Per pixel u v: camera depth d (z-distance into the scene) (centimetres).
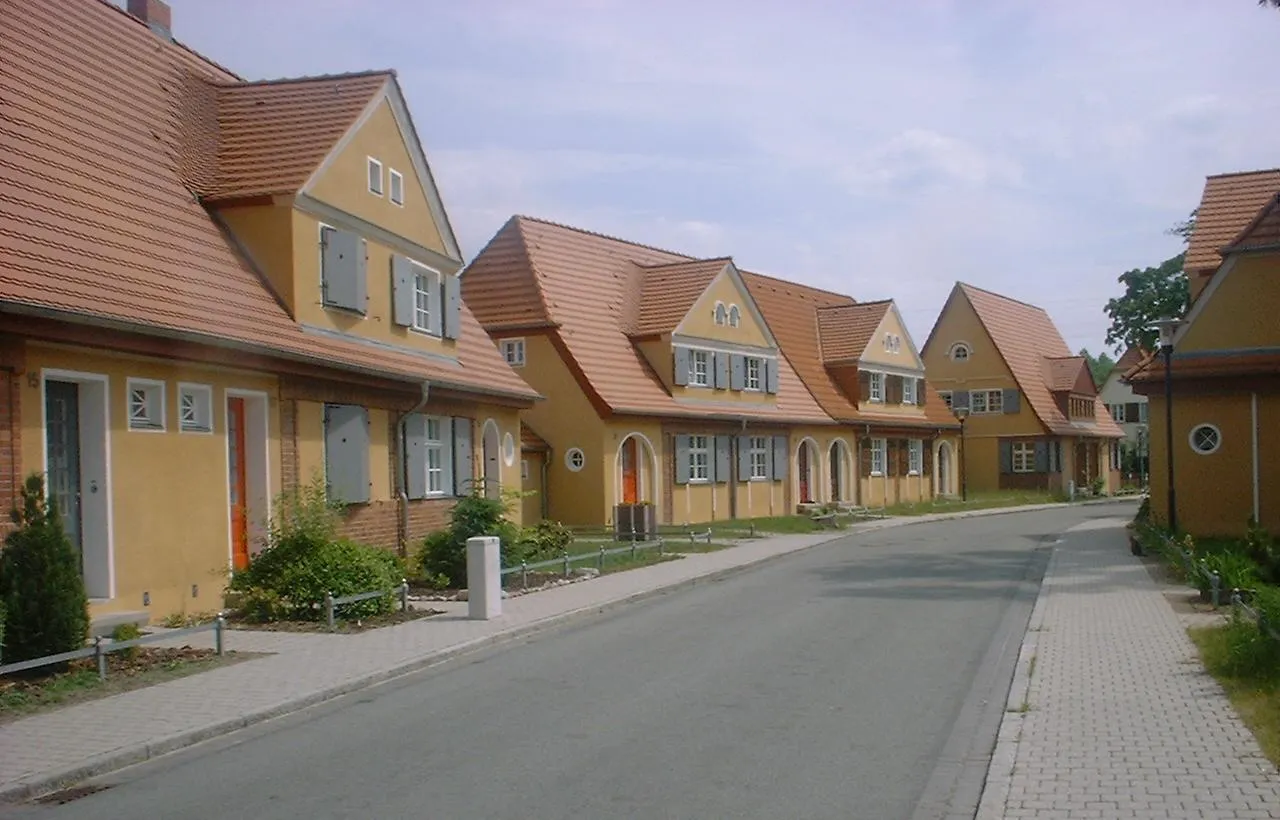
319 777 783
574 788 741
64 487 1277
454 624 1455
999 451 6069
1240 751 786
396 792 740
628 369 3428
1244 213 2784
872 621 1501
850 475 4628
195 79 2020
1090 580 1852
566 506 3228
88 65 1711
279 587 1462
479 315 3356
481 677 1152
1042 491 5928
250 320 1595
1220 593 1479
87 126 1591
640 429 3359
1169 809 662
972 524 3756
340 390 1834
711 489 3691
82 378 1273
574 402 3222
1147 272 4338
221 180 1800
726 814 684
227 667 1159
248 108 1997
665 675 1141
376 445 1967
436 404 2203
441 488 2261
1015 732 861
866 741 863
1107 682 1038
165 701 1000
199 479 1470
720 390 3762
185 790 760
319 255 1828
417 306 2261
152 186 1644
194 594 1455
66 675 1073
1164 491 2547
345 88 2014
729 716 951
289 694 1029
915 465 5234
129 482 1340
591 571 2105
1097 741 825
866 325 4866
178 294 1462
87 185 1476
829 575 2120
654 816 680
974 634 1384
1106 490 6644
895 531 3428
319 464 1759
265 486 1619
